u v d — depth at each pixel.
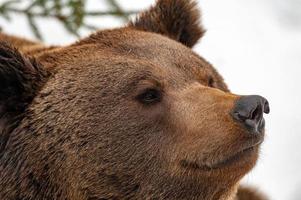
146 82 11.96
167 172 11.85
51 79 12.20
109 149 11.90
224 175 11.62
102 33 12.80
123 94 11.97
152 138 11.86
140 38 12.55
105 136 11.90
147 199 11.97
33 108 12.09
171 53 12.35
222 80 13.02
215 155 11.52
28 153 11.97
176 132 11.77
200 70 12.33
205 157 11.57
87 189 11.98
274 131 21.23
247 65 22.52
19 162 11.97
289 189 20.23
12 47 12.06
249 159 11.56
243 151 11.50
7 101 12.02
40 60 12.52
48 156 11.94
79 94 12.03
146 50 12.31
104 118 11.92
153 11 13.60
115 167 11.91
